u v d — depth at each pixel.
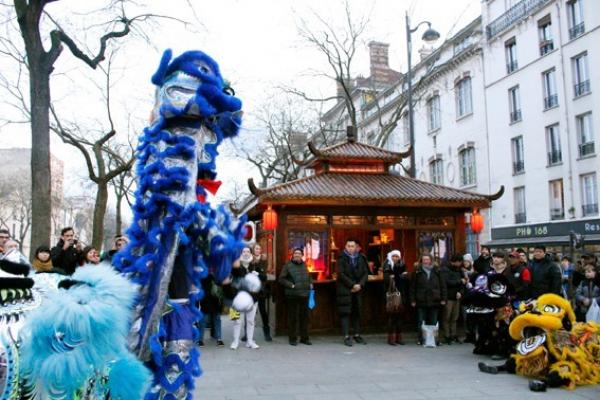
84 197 38.47
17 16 8.89
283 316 10.41
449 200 10.34
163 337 2.79
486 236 26.61
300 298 9.43
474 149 27.83
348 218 10.47
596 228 18.09
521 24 24.81
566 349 6.51
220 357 8.22
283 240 10.13
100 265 2.26
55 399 1.89
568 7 22.47
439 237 10.88
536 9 23.77
